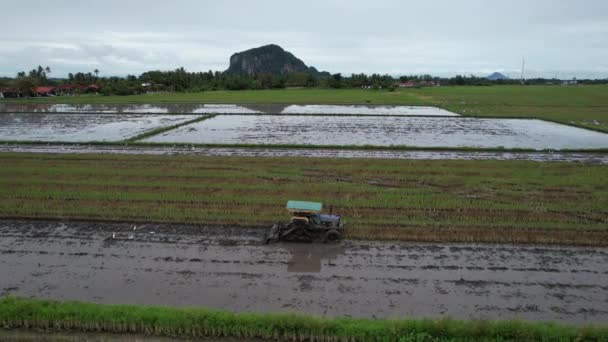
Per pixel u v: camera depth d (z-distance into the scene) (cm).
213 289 1312
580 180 2458
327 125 4834
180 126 4697
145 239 1669
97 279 1377
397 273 1410
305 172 2662
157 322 1088
